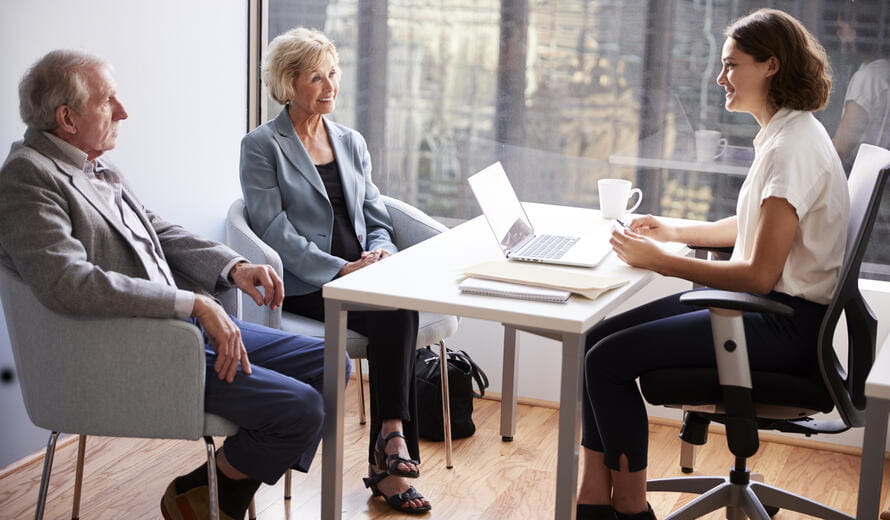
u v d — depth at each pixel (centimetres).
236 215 291
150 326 205
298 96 294
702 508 246
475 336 357
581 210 308
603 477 246
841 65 315
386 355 261
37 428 290
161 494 270
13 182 207
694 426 246
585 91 344
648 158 342
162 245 249
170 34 322
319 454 303
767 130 236
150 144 318
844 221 228
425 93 363
